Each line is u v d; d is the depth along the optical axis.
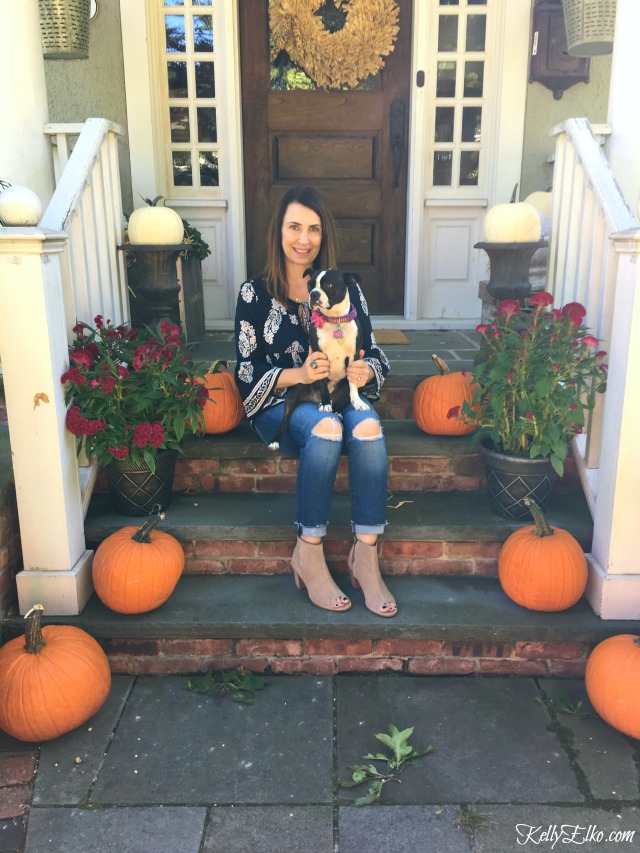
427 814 1.79
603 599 2.26
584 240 2.73
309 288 2.23
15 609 2.38
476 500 2.75
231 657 2.33
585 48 3.54
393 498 2.77
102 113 4.02
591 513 2.56
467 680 2.32
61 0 3.59
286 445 2.49
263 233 4.43
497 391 2.43
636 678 1.95
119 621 2.27
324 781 1.89
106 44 3.92
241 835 1.73
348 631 2.25
